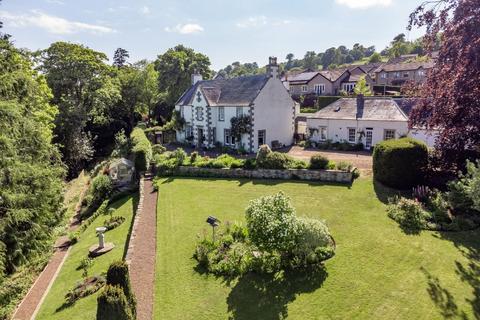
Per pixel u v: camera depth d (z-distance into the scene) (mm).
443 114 14766
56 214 20469
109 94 43812
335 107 39000
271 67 37375
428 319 10359
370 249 14328
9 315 14047
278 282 12609
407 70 71000
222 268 13586
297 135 42031
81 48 41688
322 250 14047
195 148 42688
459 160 17547
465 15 12969
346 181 22906
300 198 21000
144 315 11508
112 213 23438
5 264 13859
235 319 11047
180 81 63219
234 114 37844
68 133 40312
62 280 16094
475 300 10953
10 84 15305
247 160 26938
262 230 12961
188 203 22062
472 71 12750
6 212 13992
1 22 18406
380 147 21484
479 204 13648
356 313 10805
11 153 14031
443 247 14172
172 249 16016
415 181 20359
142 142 34344
